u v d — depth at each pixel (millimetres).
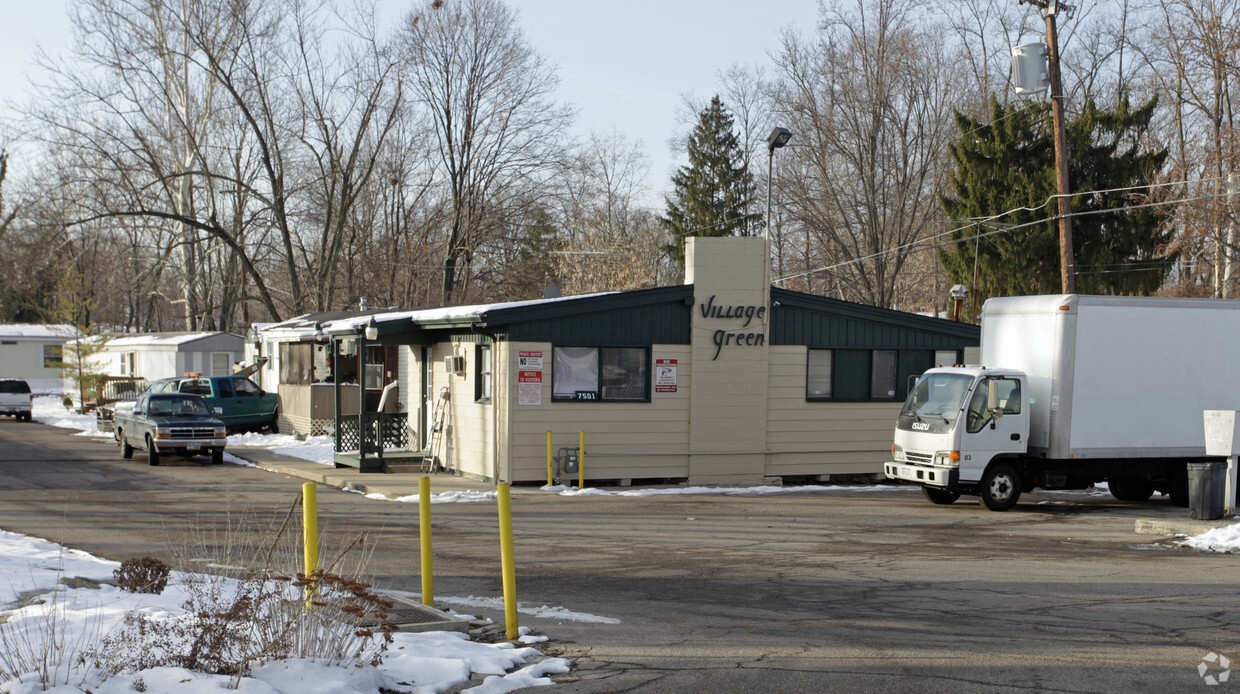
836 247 49844
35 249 42844
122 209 45375
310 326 32219
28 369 62531
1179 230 34562
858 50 45969
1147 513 16828
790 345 21062
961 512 16672
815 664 7066
